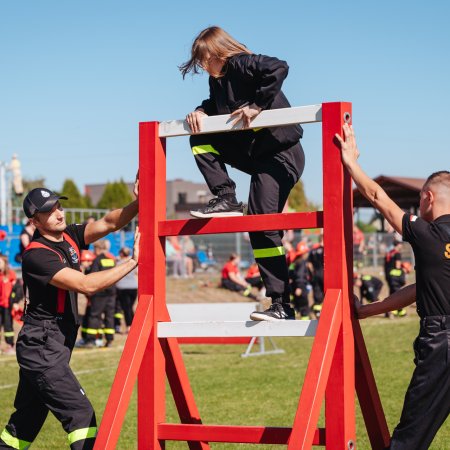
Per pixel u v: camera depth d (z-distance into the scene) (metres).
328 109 4.55
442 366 4.34
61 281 5.18
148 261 5.00
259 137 4.89
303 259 20.86
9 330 16.41
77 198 68.81
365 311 4.69
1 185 30.08
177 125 4.96
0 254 16.75
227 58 4.75
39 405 5.52
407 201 42.31
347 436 4.47
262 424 8.44
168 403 10.00
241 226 4.74
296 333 4.56
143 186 5.05
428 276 4.44
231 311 14.26
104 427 4.67
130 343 4.86
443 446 7.25
